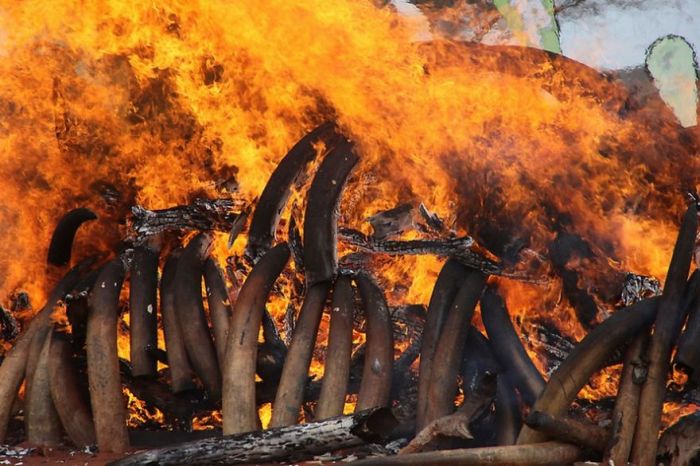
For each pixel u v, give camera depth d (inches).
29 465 465.4
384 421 443.8
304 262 523.2
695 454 429.4
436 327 500.4
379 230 550.6
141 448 503.8
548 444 434.0
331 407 486.6
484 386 458.9
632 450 435.2
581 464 429.1
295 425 451.2
